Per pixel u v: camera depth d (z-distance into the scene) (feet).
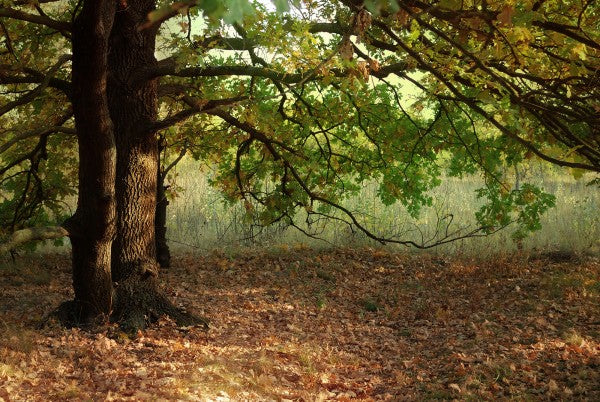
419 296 38.09
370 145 41.91
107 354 23.63
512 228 49.93
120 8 27.76
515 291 37.86
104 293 26.68
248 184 37.37
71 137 39.63
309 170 37.37
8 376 20.27
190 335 27.25
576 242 47.01
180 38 26.18
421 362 26.50
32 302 31.76
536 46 20.58
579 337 27.45
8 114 42.96
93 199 25.30
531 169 61.16
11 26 33.47
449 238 48.88
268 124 29.53
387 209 51.57
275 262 44.09
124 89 28.12
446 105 36.91
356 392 22.94
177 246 48.55
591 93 22.11
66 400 18.93
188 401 19.45
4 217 40.45
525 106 20.40
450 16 17.12
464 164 42.57
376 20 18.16
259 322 31.60
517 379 23.40
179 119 27.35
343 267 43.57
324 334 30.48
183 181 58.18
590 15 21.17
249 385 21.81
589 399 21.06
